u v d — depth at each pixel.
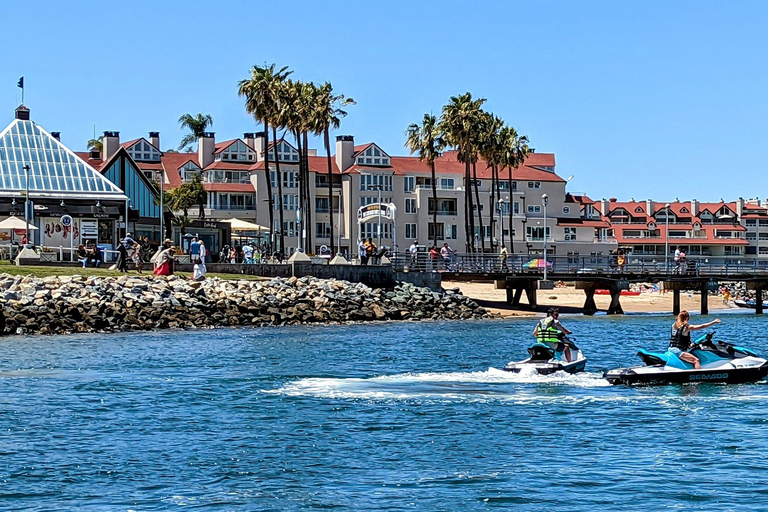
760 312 108.44
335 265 94.81
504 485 27.05
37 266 86.12
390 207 103.81
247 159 174.50
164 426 34.50
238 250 113.56
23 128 106.31
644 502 25.50
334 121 125.00
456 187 181.25
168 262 86.25
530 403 38.47
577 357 47.00
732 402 38.50
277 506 25.22
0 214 98.88
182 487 26.88
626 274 104.44
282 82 119.12
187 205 157.62
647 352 43.91
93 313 72.69
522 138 163.12
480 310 94.62
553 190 192.00
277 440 32.38
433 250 103.19
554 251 188.12
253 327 78.38
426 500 25.73
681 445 31.50
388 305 89.75
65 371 48.03
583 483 27.17
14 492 26.33
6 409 37.34
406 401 39.09
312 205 173.12
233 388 42.69
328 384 43.72
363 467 29.00
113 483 27.22
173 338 66.75
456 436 32.88
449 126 138.62
